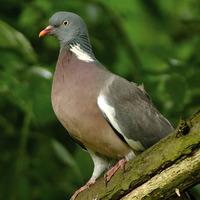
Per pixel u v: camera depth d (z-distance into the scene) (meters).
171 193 8.51
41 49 14.98
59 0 15.04
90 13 15.13
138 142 10.45
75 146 14.17
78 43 11.23
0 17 14.94
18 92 13.02
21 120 14.16
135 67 14.29
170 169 8.42
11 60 13.44
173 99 12.62
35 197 13.27
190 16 15.89
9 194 12.98
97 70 10.50
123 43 14.85
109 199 9.11
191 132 8.27
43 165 13.34
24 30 14.98
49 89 12.98
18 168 13.06
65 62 10.74
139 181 8.68
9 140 13.66
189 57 14.42
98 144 10.39
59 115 10.44
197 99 12.74
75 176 13.40
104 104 10.13
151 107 10.77
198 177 8.32
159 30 15.55
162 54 14.62
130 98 10.52
